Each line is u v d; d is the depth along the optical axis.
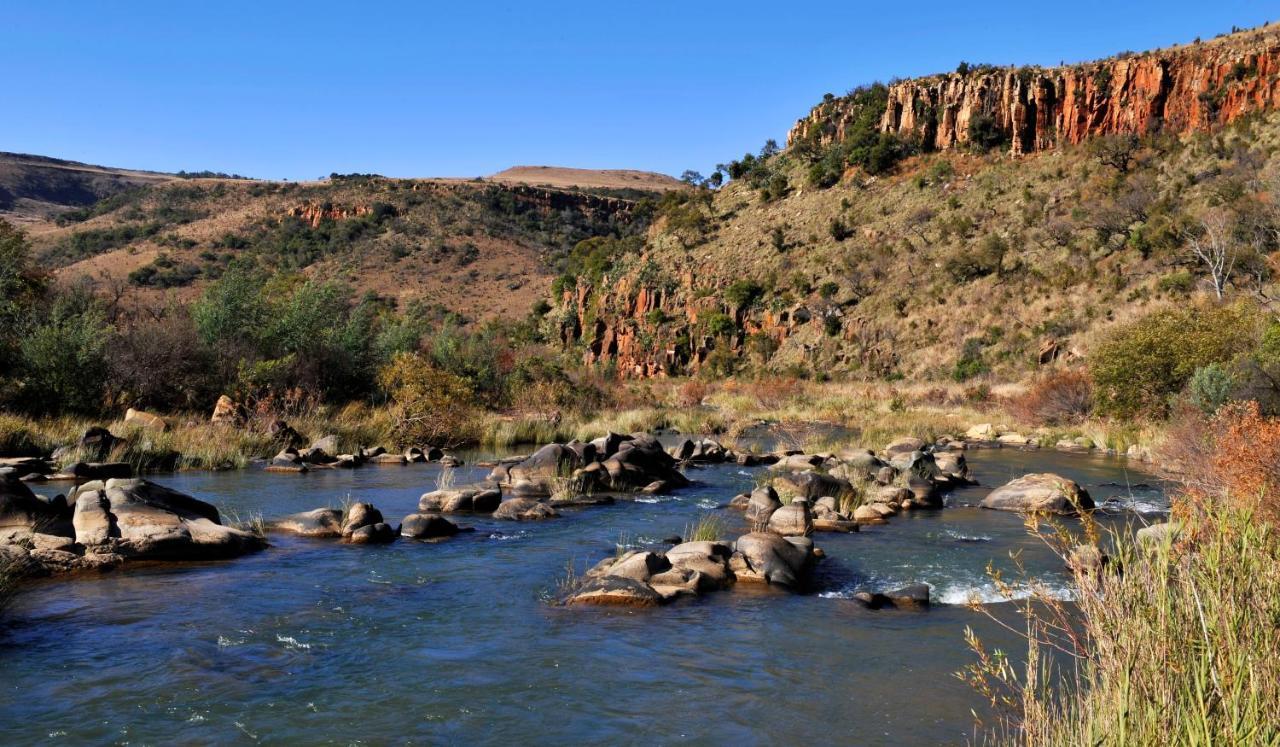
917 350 51.41
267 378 21.70
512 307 89.62
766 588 8.16
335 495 12.88
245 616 6.84
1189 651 3.13
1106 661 3.40
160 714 4.93
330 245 103.56
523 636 6.54
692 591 7.84
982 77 74.81
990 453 21.61
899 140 76.69
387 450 19.00
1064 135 68.62
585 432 22.94
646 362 65.06
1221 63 64.12
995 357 46.19
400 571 8.49
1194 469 11.61
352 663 5.87
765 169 86.38
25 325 20.02
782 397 40.09
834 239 67.25
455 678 5.64
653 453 15.95
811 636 6.67
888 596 7.73
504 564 8.89
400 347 28.62
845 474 15.11
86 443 14.83
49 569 7.88
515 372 31.56
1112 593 3.52
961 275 56.00
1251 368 17.94
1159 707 3.00
